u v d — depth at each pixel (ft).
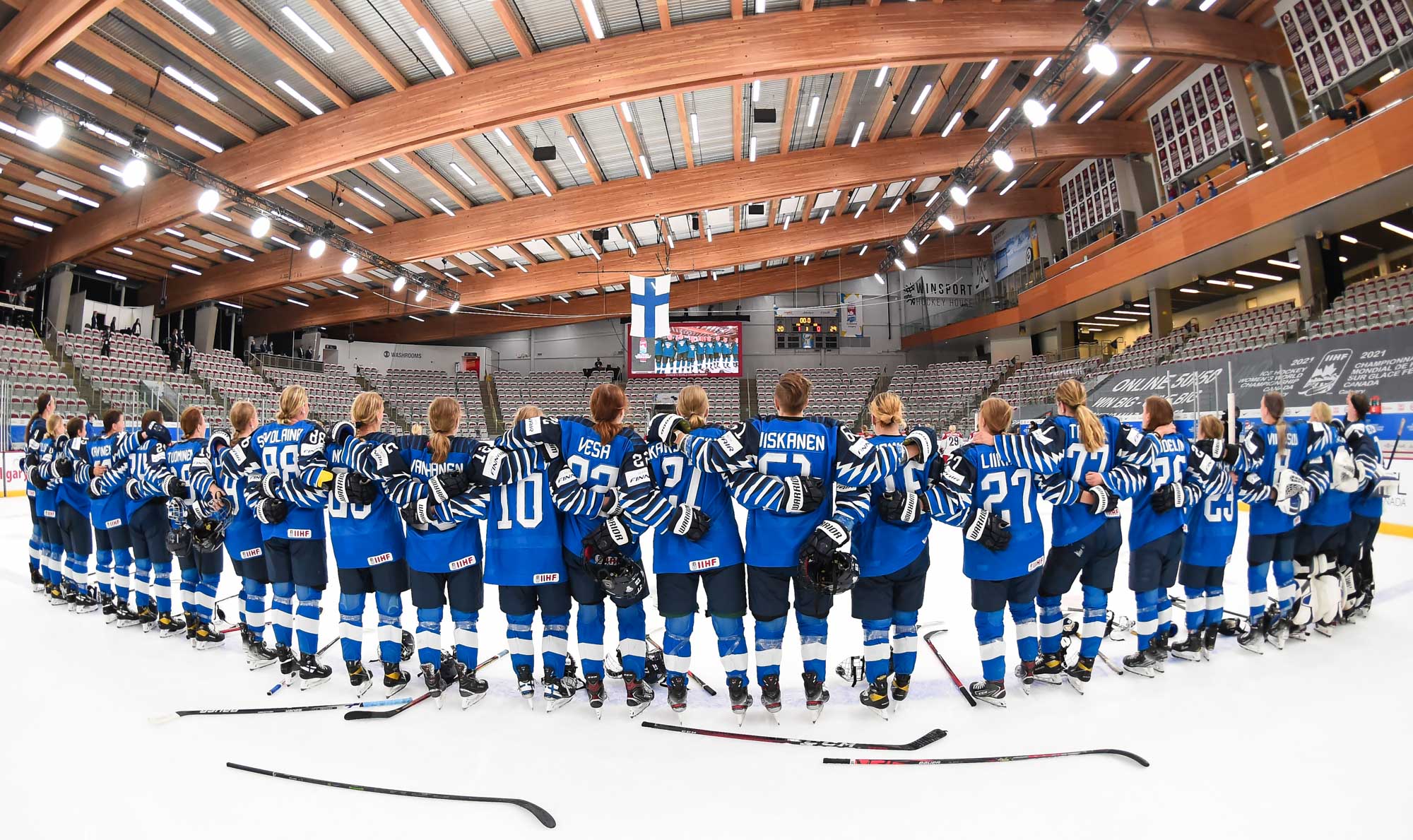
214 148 46.73
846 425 10.39
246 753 9.25
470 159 49.65
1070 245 79.10
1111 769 8.58
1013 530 10.82
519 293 81.41
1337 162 43.34
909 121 56.29
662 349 98.17
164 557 15.23
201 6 33.60
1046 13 41.73
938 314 99.55
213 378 77.25
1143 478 11.18
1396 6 43.68
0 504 41.09
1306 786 8.08
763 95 48.14
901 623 10.67
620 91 38.73
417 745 9.52
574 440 10.59
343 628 11.54
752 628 16.38
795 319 106.32
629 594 9.86
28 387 52.80
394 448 10.84
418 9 33.91
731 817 7.58
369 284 84.17
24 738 9.73
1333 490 13.99
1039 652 11.91
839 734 9.81
